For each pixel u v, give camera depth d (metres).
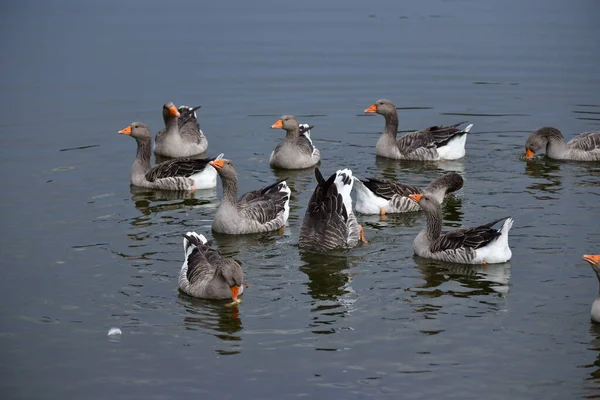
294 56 33.94
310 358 14.21
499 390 13.26
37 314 15.68
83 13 39.88
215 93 30.31
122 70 32.03
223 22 38.50
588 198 21.39
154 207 21.47
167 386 13.47
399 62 33.22
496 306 15.84
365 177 23.61
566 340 14.63
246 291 16.62
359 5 41.53
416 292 16.48
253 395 13.20
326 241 18.55
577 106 28.83
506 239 17.48
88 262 17.88
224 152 25.78
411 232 19.75
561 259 17.73
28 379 13.66
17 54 33.50
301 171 24.34
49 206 21.16
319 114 28.72
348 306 15.96
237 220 19.56
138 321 15.46
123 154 25.23
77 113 28.14
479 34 36.47
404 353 14.33
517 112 28.55
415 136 25.31
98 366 14.02
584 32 36.31
